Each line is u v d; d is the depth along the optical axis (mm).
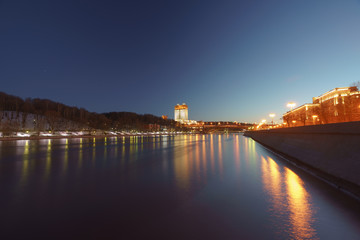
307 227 4539
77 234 4289
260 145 38281
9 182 8953
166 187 8172
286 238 4066
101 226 4668
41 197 6855
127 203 6262
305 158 13508
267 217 5121
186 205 6062
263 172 11305
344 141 9383
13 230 4477
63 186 8312
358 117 55938
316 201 6289
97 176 10273
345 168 8156
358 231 4340
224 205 6031
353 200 6367
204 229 4484
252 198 6672
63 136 79438
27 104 132125
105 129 139125
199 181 9195
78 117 147875
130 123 180875
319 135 12602
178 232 4348
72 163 14789
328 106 67188
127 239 4070
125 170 11977
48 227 4625
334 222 4785
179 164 14422
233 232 4328
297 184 8492
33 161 15789
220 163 14852
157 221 4922
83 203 6258
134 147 32062
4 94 133000
